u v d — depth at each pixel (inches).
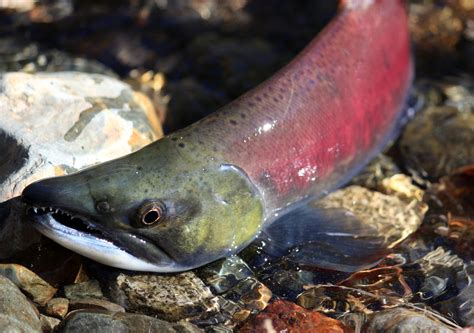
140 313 199.2
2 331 174.9
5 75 231.1
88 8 339.9
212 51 317.1
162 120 278.7
